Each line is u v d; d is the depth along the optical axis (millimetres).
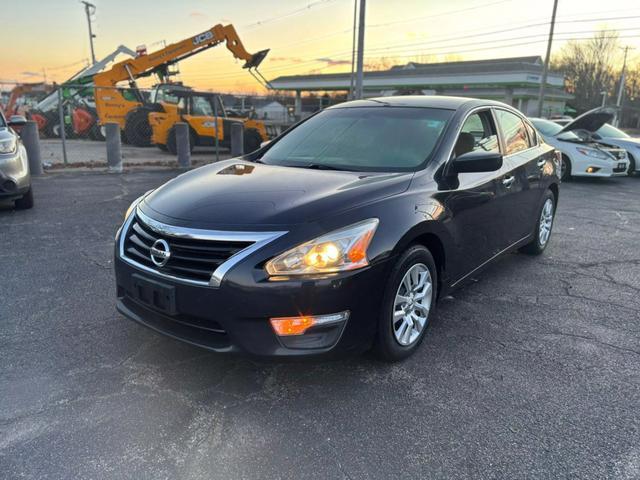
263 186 3072
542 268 5043
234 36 17812
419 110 3973
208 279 2566
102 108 17750
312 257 2525
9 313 3738
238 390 2820
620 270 5020
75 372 2967
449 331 3586
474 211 3646
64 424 2494
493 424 2547
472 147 3840
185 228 2684
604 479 2182
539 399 2770
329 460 2279
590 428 2525
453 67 43969
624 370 3088
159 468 2211
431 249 3352
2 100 23906
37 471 2180
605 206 8602
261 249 2525
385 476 2186
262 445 2373
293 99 21375
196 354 3199
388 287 2812
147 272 2793
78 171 11336
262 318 2525
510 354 3268
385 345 2932
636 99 68938
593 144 11719
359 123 3990
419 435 2457
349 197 2832
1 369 2975
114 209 7297
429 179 3281
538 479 2180
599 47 69188
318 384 2889
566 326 3703
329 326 2600
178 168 12625
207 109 16141
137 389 2812
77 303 3939
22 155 6770
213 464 2242
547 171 5137
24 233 5902
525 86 39781
